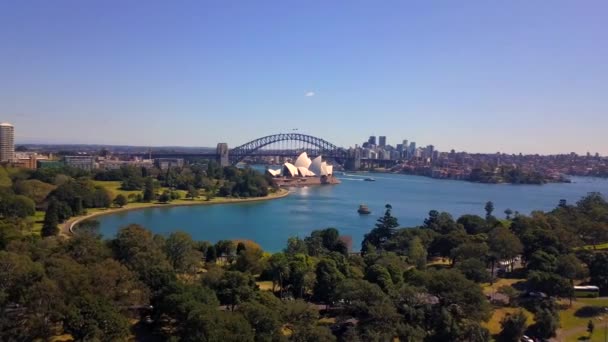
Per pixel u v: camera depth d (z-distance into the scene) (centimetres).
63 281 7394
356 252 15250
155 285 8450
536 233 13350
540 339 8481
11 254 7881
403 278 10056
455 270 9569
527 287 10638
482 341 7806
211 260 12138
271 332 6856
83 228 16000
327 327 7706
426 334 8006
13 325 6888
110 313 6931
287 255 10988
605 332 8781
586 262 12369
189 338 6397
